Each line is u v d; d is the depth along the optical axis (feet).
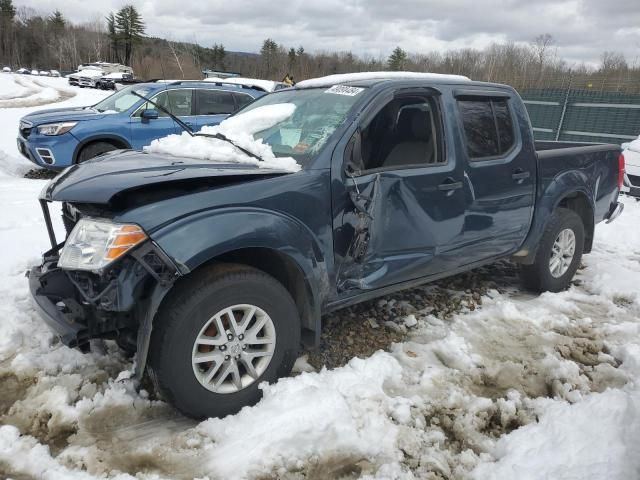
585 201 16.14
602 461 8.14
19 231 18.69
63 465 8.00
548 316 13.84
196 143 11.08
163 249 8.13
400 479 8.02
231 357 9.09
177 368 8.50
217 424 8.87
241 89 33.12
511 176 13.37
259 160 10.32
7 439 8.41
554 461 8.27
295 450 8.39
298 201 9.62
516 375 11.15
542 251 14.98
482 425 9.53
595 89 52.80
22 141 28.89
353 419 9.23
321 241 9.98
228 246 8.62
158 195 8.77
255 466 8.05
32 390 9.71
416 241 11.54
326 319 13.15
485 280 16.61
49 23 330.54
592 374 11.27
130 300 8.25
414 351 11.87
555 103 50.49
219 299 8.68
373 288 11.07
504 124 13.69
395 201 10.98
